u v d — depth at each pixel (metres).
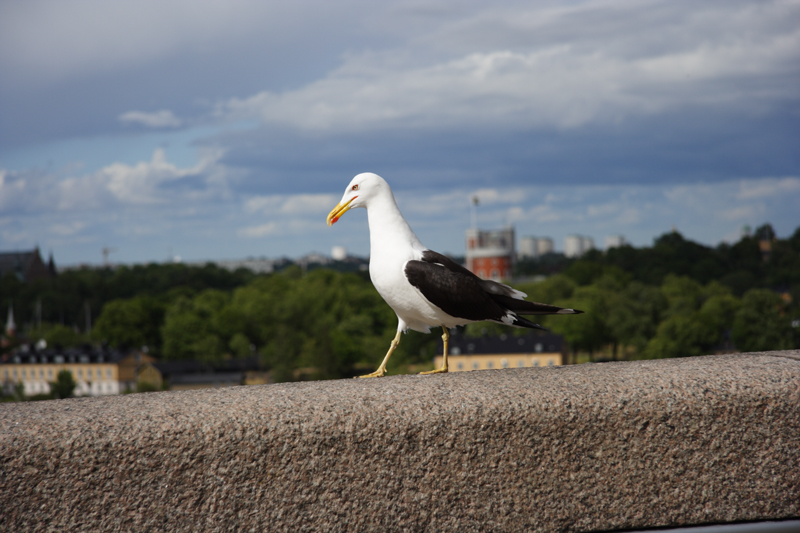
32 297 150.25
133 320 112.94
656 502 2.86
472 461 2.76
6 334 132.75
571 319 86.81
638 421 2.83
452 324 4.29
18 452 2.51
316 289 113.06
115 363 94.88
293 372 86.44
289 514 2.66
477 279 4.18
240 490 2.63
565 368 3.30
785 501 2.92
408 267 4.13
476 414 2.76
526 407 2.79
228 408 2.71
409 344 84.12
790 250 141.50
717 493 2.89
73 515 2.54
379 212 4.36
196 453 2.59
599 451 2.83
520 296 4.20
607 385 2.92
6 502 2.50
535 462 2.79
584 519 2.83
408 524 2.74
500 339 80.12
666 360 3.41
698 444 2.87
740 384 2.93
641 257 143.88
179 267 172.12
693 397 2.87
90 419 2.63
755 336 77.00
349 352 92.00
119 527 2.57
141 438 2.57
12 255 193.12
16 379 98.94
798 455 2.92
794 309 97.69
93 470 2.54
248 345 99.12
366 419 2.70
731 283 129.25
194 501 2.61
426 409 2.75
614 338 90.31
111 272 183.62
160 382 93.38
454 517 2.76
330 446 2.67
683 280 117.56
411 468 2.73
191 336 100.88
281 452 2.64
